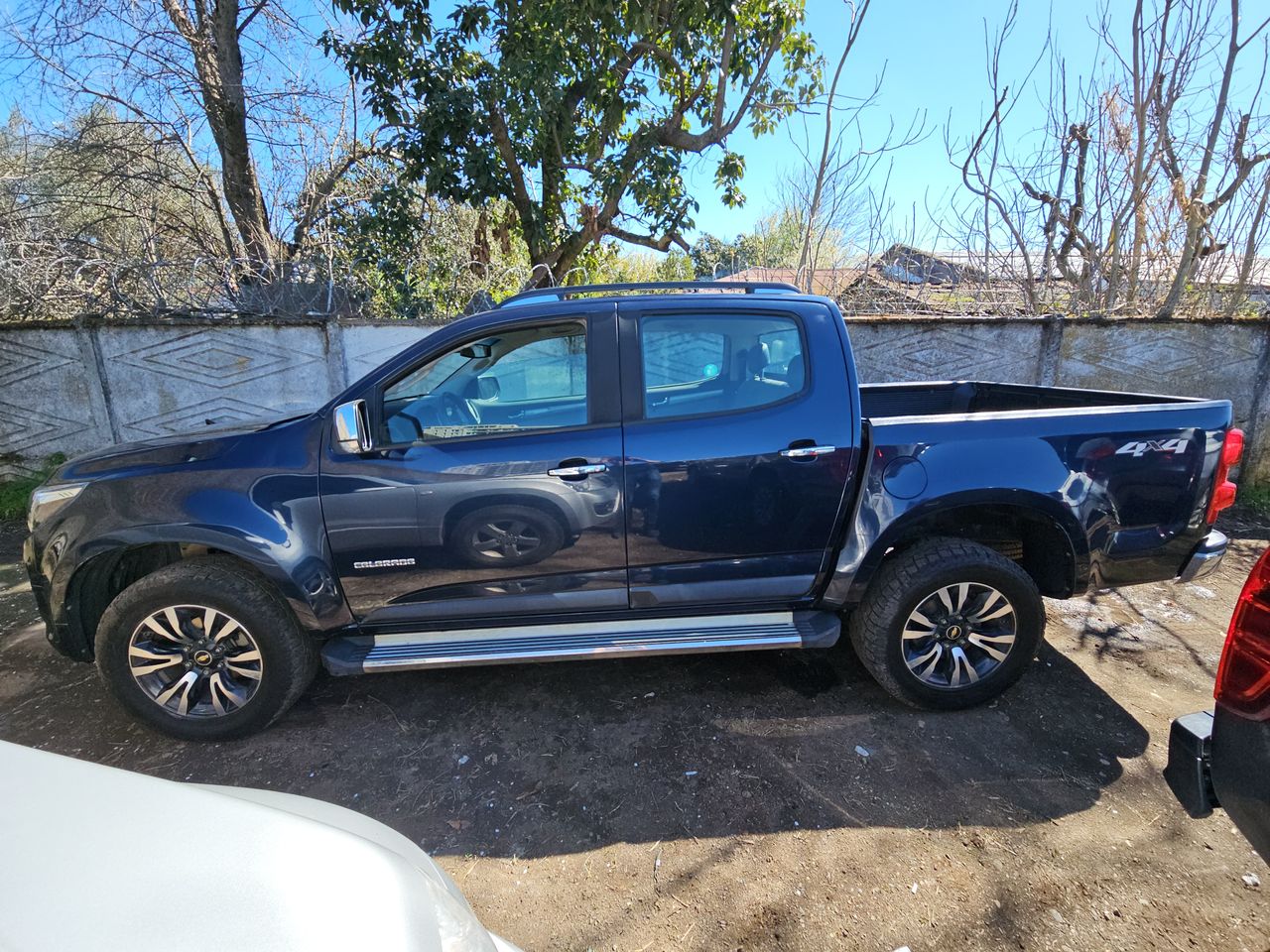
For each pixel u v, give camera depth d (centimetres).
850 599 286
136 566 312
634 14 685
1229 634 172
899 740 277
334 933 111
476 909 203
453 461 263
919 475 272
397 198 768
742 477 272
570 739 282
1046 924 193
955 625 284
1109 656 343
